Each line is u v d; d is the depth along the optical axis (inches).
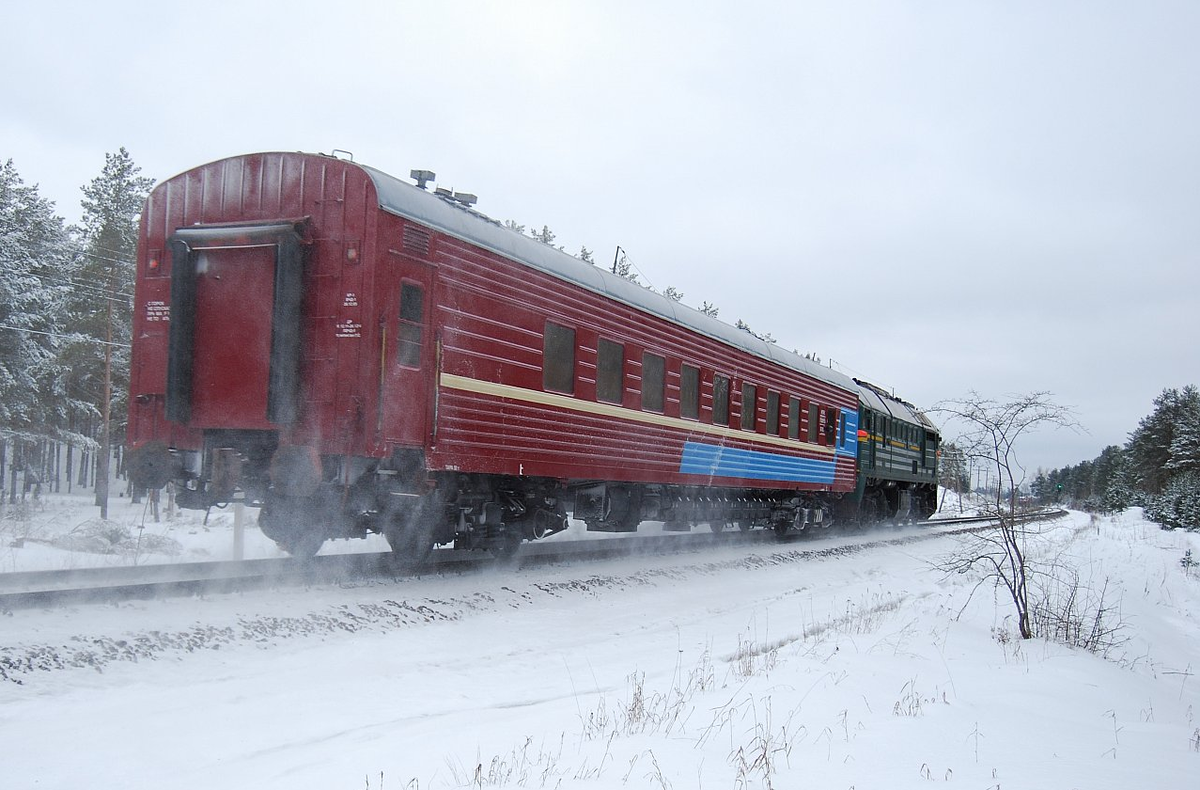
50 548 468.8
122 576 329.1
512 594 368.2
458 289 372.8
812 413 760.3
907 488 1105.4
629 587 433.4
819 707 223.1
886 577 586.6
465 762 171.6
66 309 1235.2
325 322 331.6
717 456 596.7
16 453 1227.2
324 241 335.0
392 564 380.5
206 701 207.3
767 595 464.8
